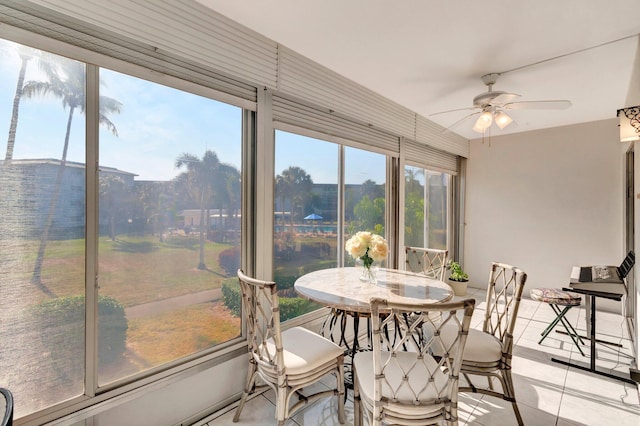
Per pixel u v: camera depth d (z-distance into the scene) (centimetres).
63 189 140
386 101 334
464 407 202
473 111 339
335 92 275
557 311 309
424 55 219
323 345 188
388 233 355
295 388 168
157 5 164
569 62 225
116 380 156
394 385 147
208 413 193
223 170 205
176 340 181
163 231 175
